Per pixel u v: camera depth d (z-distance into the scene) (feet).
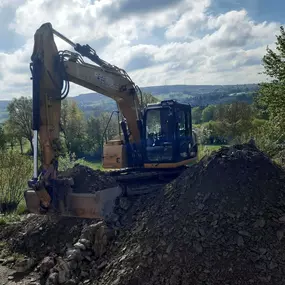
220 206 19.85
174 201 21.85
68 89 25.36
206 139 86.74
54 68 24.88
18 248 26.94
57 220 27.71
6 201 41.98
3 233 29.66
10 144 125.08
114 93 28.43
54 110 24.58
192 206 20.61
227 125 99.66
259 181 20.84
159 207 22.22
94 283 19.58
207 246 18.02
